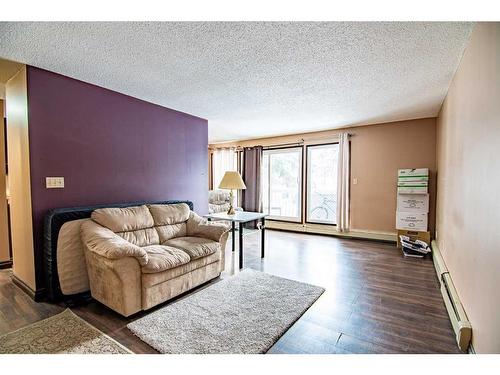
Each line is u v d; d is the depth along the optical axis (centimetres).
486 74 157
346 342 186
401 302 248
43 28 184
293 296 256
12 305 241
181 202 379
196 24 180
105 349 177
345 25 181
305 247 453
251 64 243
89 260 242
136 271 219
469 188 194
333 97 338
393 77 273
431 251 395
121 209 287
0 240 341
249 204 660
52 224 244
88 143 293
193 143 433
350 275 317
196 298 252
